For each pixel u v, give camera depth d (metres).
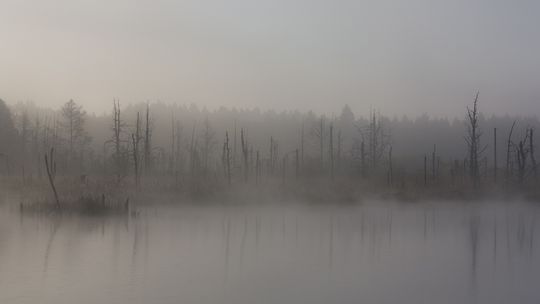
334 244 24.19
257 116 173.50
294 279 17.11
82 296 14.62
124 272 17.67
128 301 14.23
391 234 27.66
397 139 146.12
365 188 53.00
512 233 28.58
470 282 17.09
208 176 54.34
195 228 28.73
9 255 20.25
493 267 19.48
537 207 44.34
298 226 30.42
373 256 21.38
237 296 14.91
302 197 46.31
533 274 18.36
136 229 27.81
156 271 17.89
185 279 16.83
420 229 29.77
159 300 14.38
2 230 26.70
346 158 82.44
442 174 67.00
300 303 14.39
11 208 35.66
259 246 23.33
